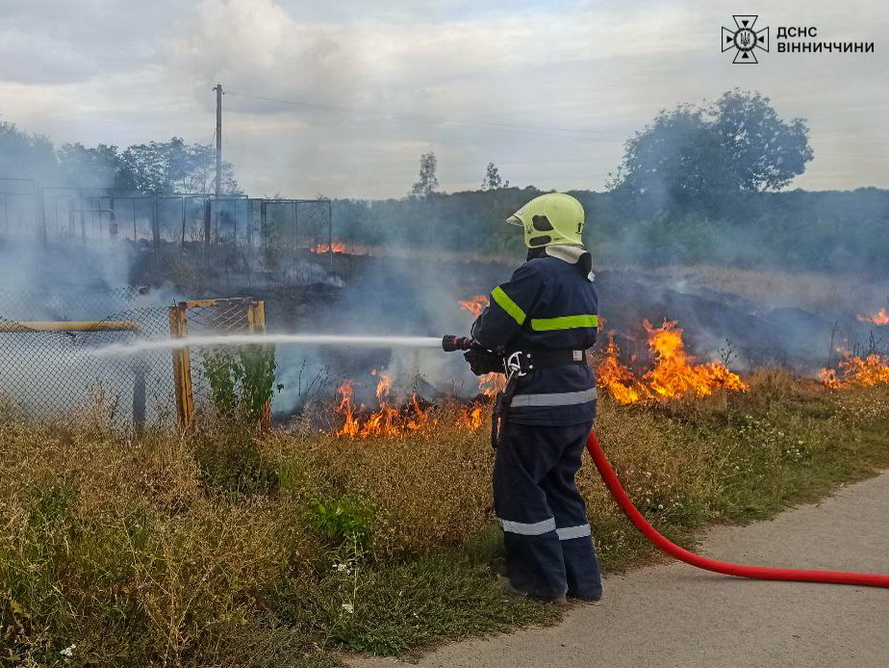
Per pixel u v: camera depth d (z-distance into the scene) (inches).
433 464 209.9
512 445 163.0
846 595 173.9
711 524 223.6
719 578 181.9
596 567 168.7
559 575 161.0
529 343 161.9
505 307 159.9
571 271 164.7
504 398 161.6
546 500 165.2
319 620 144.2
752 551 202.8
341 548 168.6
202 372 250.8
